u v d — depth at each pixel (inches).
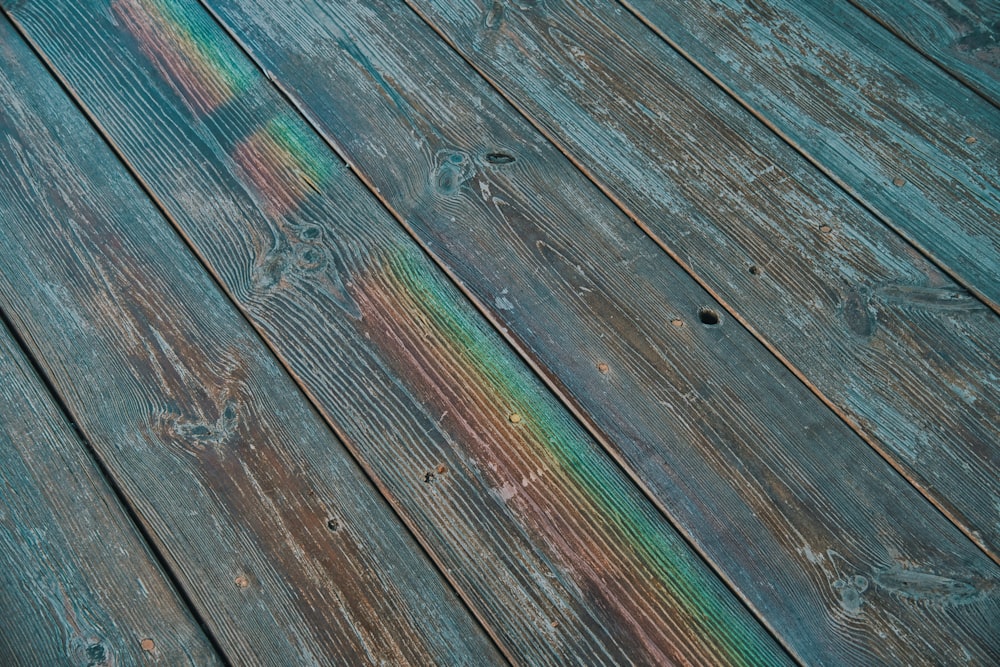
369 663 40.7
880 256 46.3
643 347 44.7
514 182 47.3
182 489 42.5
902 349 44.8
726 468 43.1
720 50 49.8
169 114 48.2
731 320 45.2
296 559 41.7
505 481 42.8
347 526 42.2
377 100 48.6
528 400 43.9
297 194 46.8
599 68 49.4
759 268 46.0
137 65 49.1
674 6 50.3
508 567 41.8
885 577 41.8
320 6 50.3
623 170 47.5
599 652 41.0
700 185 47.3
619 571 41.8
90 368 44.0
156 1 50.3
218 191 46.8
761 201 47.1
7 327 44.5
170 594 41.3
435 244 46.1
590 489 42.8
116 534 41.9
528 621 41.3
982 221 46.9
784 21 50.4
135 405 43.5
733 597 41.6
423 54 49.5
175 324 44.7
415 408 43.7
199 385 43.8
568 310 45.3
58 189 46.7
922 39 50.2
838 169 47.6
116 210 46.4
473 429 43.4
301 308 45.1
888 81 49.4
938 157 47.9
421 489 42.7
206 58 49.3
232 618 41.1
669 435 43.5
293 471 42.8
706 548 42.1
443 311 45.1
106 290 45.1
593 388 44.1
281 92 48.7
